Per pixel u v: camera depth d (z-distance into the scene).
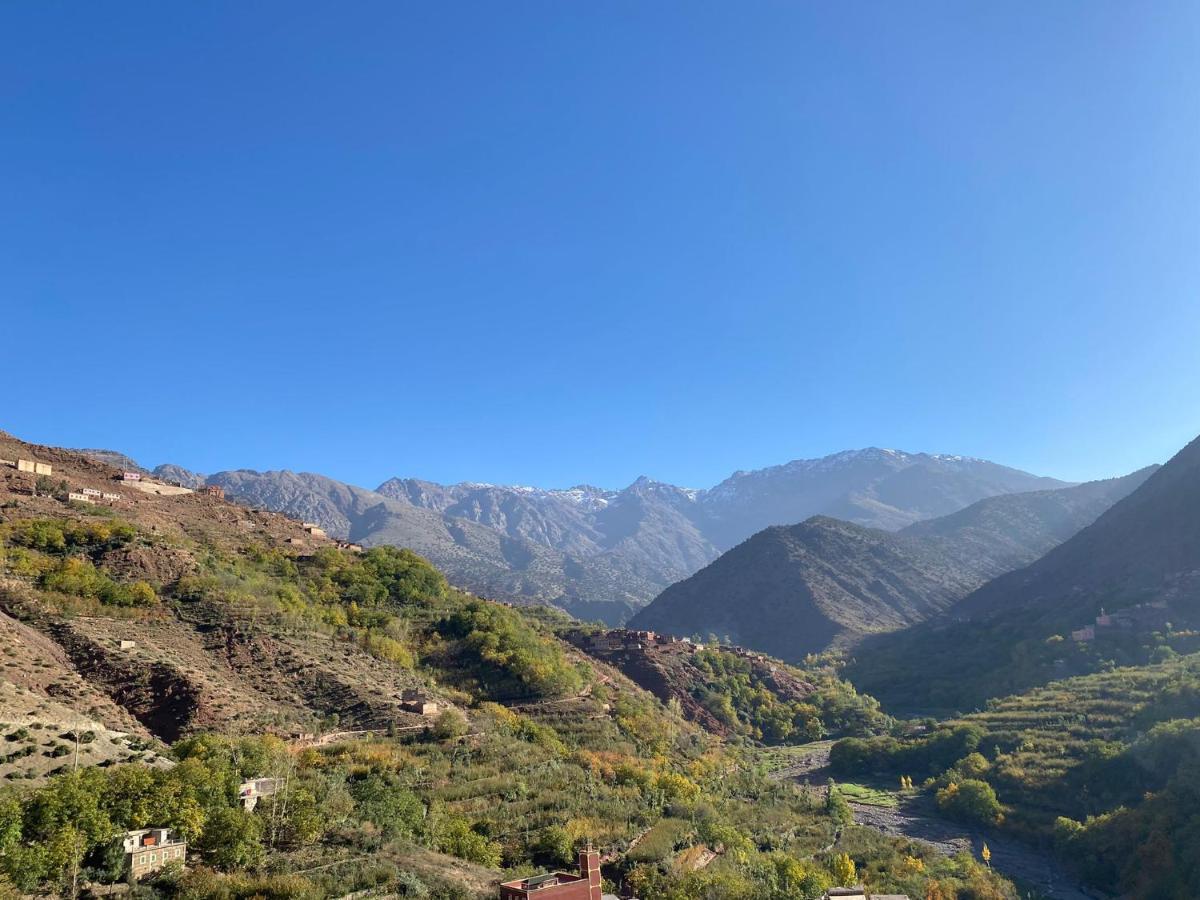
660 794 101.44
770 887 79.50
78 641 89.44
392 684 111.81
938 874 96.50
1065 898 96.38
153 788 54.84
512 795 86.50
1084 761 127.44
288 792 66.25
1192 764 106.94
